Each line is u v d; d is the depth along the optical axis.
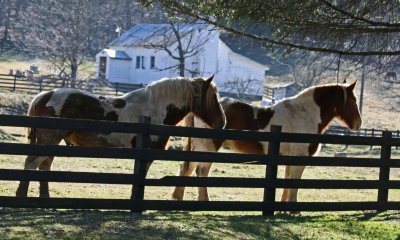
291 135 10.84
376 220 11.31
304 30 11.28
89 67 66.81
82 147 9.27
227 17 11.21
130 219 9.17
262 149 12.62
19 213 8.97
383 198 11.97
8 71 61.50
